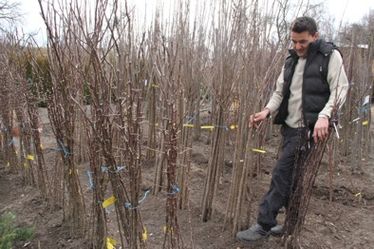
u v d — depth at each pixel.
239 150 3.34
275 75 3.70
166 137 2.44
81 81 2.99
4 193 4.49
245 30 3.25
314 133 2.88
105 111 2.38
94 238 2.92
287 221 3.19
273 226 3.33
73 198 3.22
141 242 2.56
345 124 6.25
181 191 3.93
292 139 3.22
